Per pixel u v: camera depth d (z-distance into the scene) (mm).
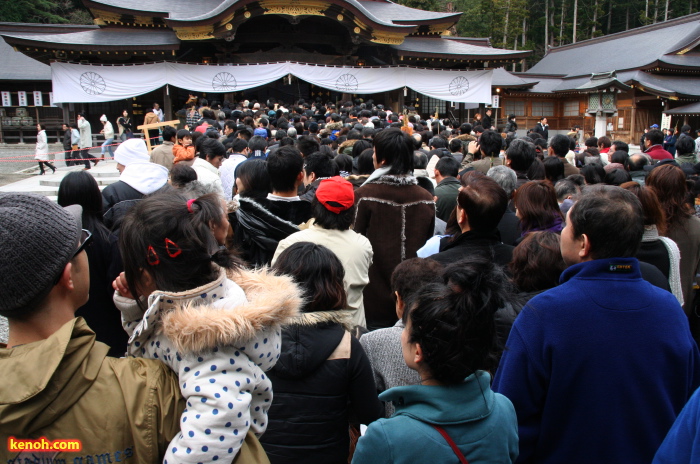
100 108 24672
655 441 1864
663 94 28297
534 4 52875
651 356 1867
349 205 3096
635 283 1949
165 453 1289
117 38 23031
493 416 1617
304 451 2158
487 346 1578
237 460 1361
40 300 1259
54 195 12531
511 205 4492
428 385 1620
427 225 3680
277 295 1449
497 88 29578
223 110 17594
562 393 1895
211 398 1291
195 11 26328
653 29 36188
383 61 27219
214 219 1512
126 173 4188
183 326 1278
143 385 1305
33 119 25047
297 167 3604
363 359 2256
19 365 1180
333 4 22625
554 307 1927
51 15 40969
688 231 3348
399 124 12547
